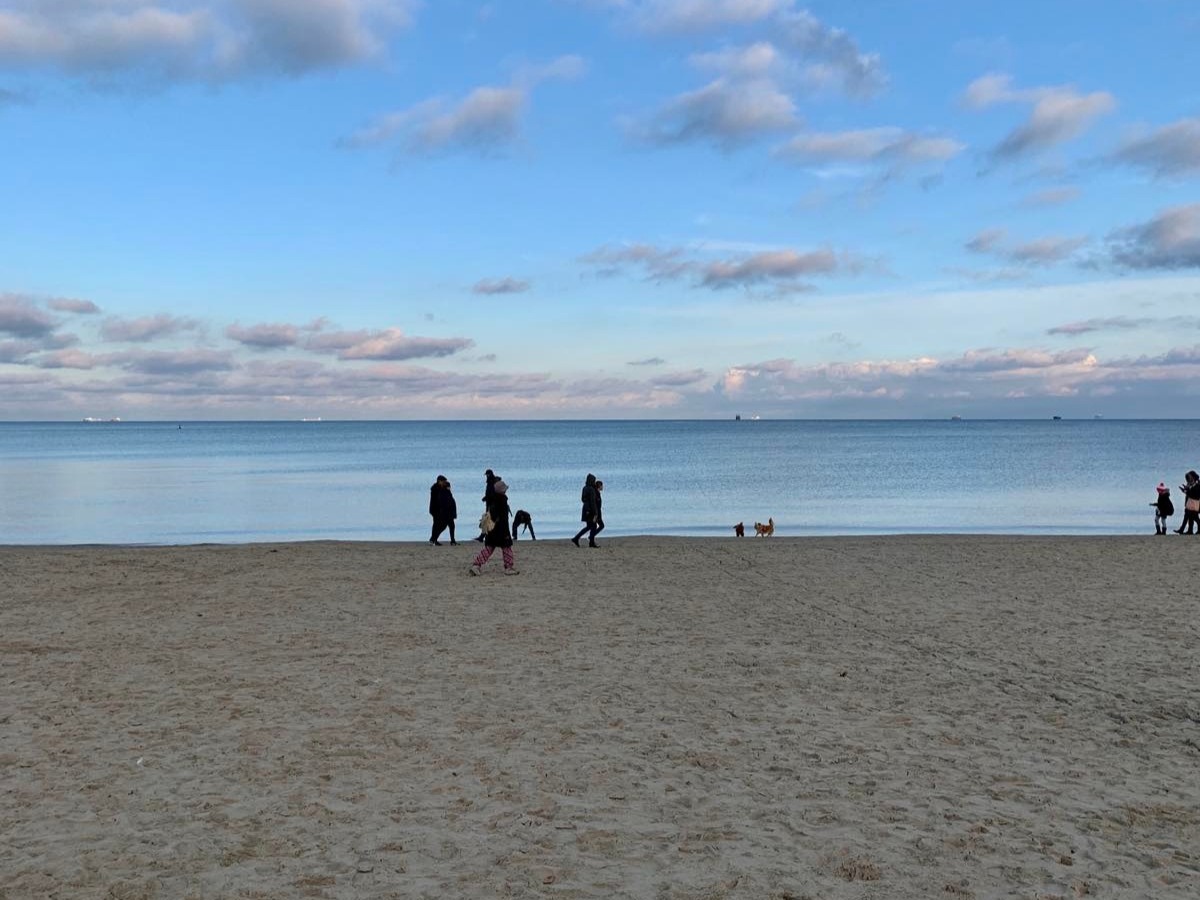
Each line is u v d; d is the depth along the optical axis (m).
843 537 27.77
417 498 50.88
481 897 5.11
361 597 15.95
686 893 5.18
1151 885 5.38
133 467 82.00
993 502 49.22
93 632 12.82
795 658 11.27
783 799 6.69
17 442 170.50
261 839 5.89
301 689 9.69
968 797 6.75
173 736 8.05
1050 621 13.72
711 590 16.78
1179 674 10.48
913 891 5.24
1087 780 7.14
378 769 7.26
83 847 5.75
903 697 9.52
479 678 10.20
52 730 8.20
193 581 17.88
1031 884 5.36
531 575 18.78
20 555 22.17
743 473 73.81
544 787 6.89
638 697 9.45
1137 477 68.56
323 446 141.25
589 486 24.02
